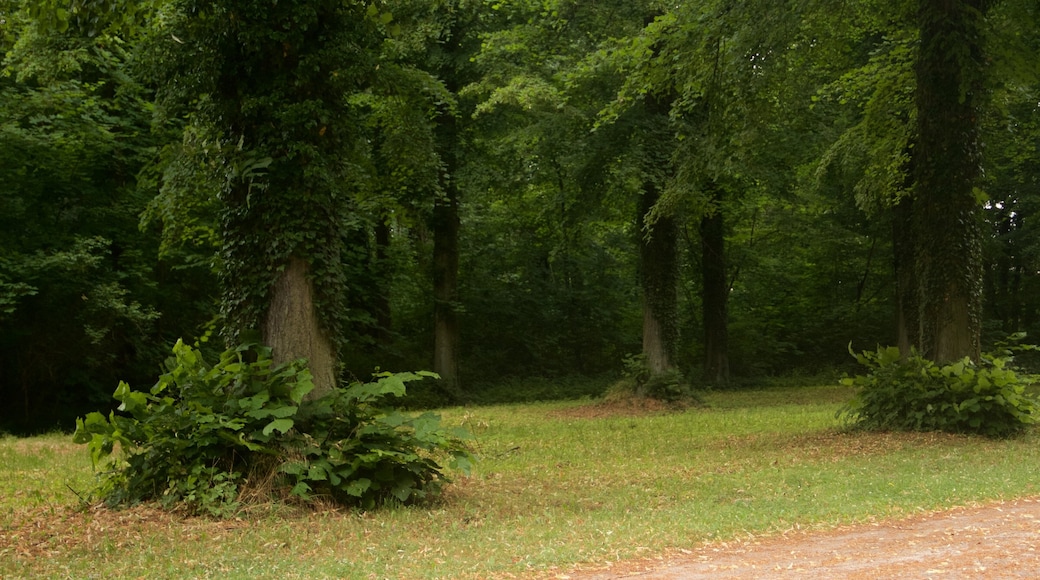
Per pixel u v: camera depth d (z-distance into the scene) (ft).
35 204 75.51
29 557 23.82
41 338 75.36
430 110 47.01
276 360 33.06
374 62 36.42
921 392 49.55
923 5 50.60
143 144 78.48
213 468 29.73
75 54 64.28
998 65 50.34
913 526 26.55
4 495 34.76
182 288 84.94
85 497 32.19
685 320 131.85
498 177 90.02
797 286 129.70
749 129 53.11
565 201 83.76
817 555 22.95
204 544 25.13
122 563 23.08
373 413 31.71
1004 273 125.49
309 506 29.60
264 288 33.17
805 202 99.19
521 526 28.04
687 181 57.21
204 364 31.37
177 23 36.78
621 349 124.16
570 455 46.26
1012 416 47.83
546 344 118.62
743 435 53.26
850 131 67.31
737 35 49.11
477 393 100.42
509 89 69.62
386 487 31.19
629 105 57.67
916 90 52.65
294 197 33.27
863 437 48.52
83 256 68.80
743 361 123.03
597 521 28.45
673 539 25.11
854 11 56.39
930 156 51.11
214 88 34.19
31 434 71.31
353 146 36.55
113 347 79.92
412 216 54.49
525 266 120.98
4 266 68.08
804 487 34.22
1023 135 83.61
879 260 122.83
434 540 25.76
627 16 73.20
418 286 109.29
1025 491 31.83
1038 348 50.85
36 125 71.67
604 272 123.85
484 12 82.43
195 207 54.80
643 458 44.60
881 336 123.85
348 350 96.53
